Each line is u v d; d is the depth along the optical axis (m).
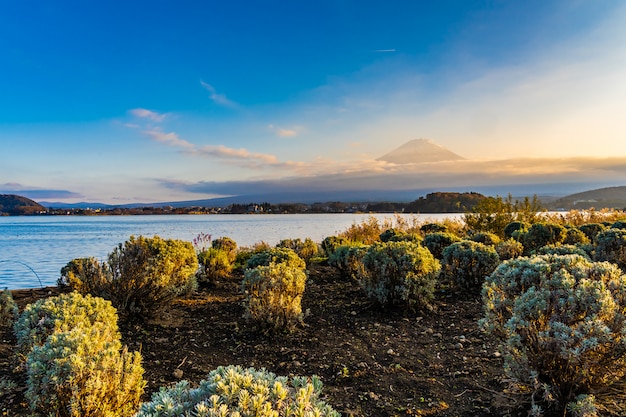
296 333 5.46
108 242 31.12
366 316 6.26
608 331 2.66
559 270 3.22
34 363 2.73
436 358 4.48
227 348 4.95
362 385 3.84
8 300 5.83
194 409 1.90
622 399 3.09
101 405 2.67
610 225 12.91
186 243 6.76
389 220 16.75
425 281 6.27
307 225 56.22
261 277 5.57
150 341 5.12
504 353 3.25
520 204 16.33
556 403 3.00
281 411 1.90
